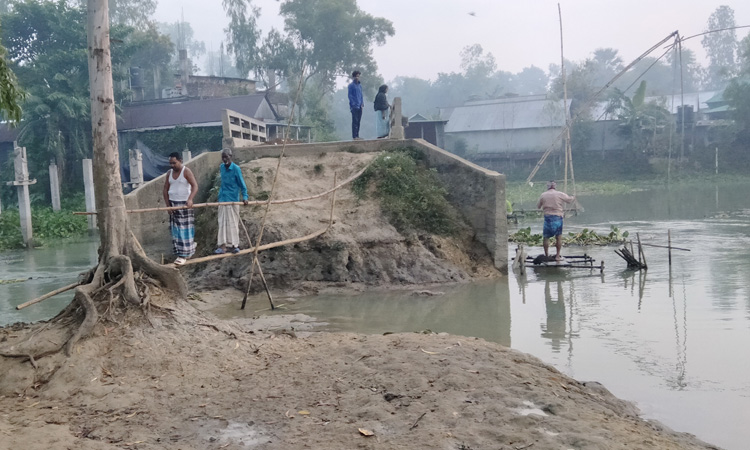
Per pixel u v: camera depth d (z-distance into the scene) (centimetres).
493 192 1338
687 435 517
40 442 459
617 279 1231
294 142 1861
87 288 682
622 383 646
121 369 615
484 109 6344
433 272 1248
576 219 2506
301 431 475
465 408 509
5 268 1588
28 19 3447
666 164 5344
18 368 609
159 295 725
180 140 3678
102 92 729
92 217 2464
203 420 504
